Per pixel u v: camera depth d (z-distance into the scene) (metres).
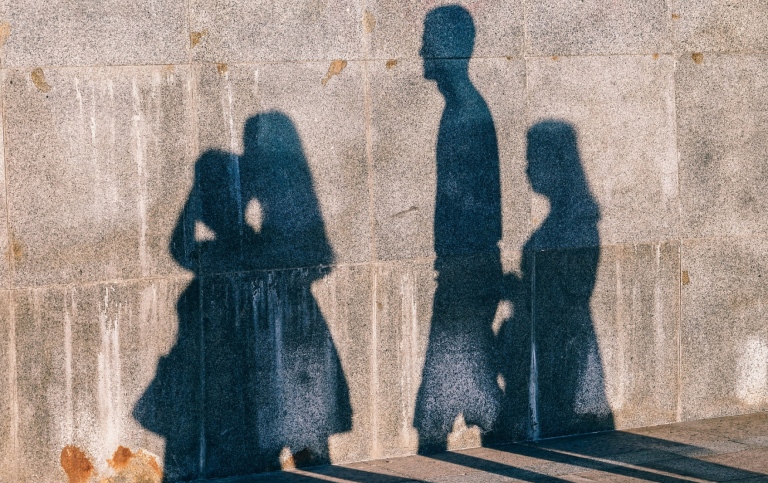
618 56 6.25
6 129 5.25
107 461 5.48
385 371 5.92
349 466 5.81
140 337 5.50
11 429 5.31
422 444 6.02
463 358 6.06
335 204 5.79
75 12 5.32
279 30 5.64
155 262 5.50
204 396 5.62
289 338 5.75
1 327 5.28
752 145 6.54
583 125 6.21
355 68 5.78
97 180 5.39
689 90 6.40
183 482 5.61
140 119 5.44
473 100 6.00
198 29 5.51
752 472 5.47
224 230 5.61
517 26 6.05
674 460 5.73
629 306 6.36
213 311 5.61
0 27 5.22
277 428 5.76
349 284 5.83
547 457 5.85
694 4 6.39
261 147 5.64
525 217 6.13
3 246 5.27
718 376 6.57
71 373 5.39
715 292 6.53
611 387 6.36
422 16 5.88
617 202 6.30
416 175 5.91
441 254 5.98
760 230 6.58
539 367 6.21
